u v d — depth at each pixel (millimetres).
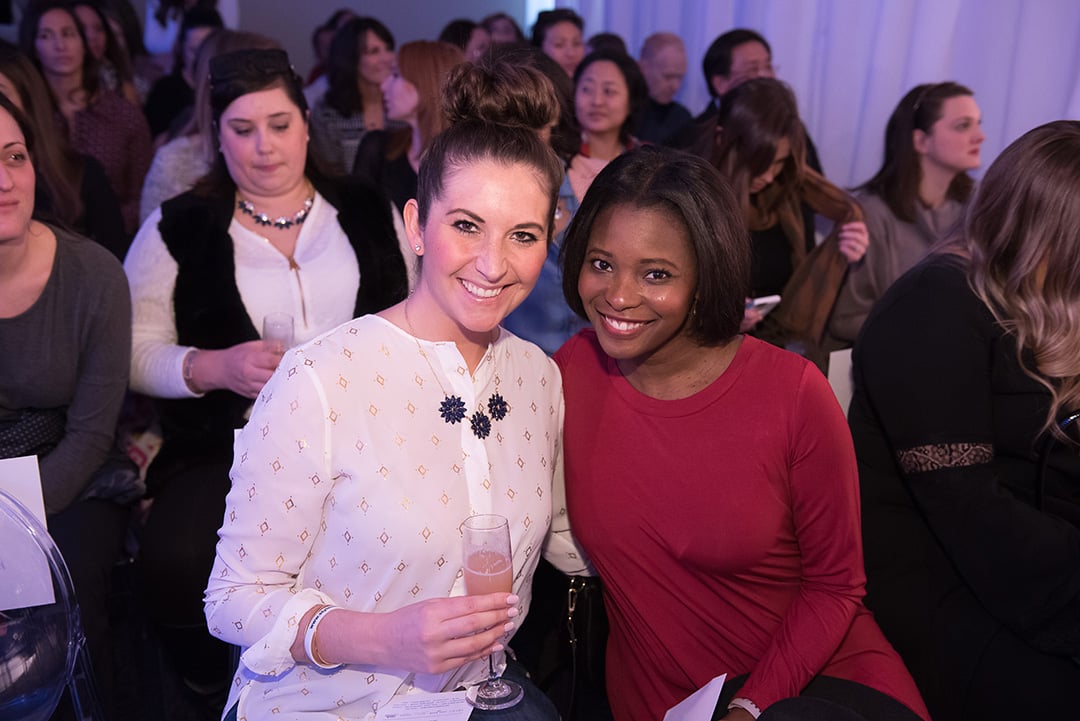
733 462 1454
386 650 1170
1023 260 1610
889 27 3859
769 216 3084
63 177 2693
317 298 2234
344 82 4660
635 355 1437
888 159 3188
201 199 2223
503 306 1299
